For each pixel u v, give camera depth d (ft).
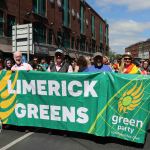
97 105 21.24
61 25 129.49
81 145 20.42
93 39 199.82
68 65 25.63
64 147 19.99
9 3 82.99
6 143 20.81
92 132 21.48
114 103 20.80
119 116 20.72
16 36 42.39
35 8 101.65
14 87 23.65
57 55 25.27
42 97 22.82
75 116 21.97
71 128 22.12
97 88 21.18
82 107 21.68
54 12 120.57
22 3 90.79
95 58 24.38
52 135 22.66
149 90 20.11
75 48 154.10
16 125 23.81
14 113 23.80
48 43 113.29
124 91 20.56
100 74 21.11
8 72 23.71
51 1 116.67
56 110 22.49
